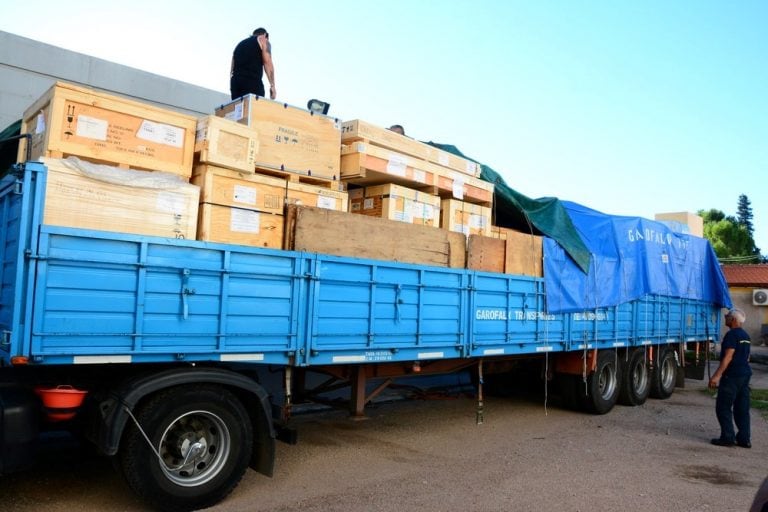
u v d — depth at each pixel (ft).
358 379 22.15
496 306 25.04
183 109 35.40
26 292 13.11
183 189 16.07
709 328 44.19
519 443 24.61
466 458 21.93
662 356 38.60
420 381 32.07
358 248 19.80
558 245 28.86
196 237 16.69
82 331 13.78
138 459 14.74
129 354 14.48
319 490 17.78
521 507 16.88
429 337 22.03
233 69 25.61
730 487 19.60
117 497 16.42
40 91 30.55
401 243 21.24
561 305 28.40
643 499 17.95
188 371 15.51
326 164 20.67
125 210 15.07
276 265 17.28
